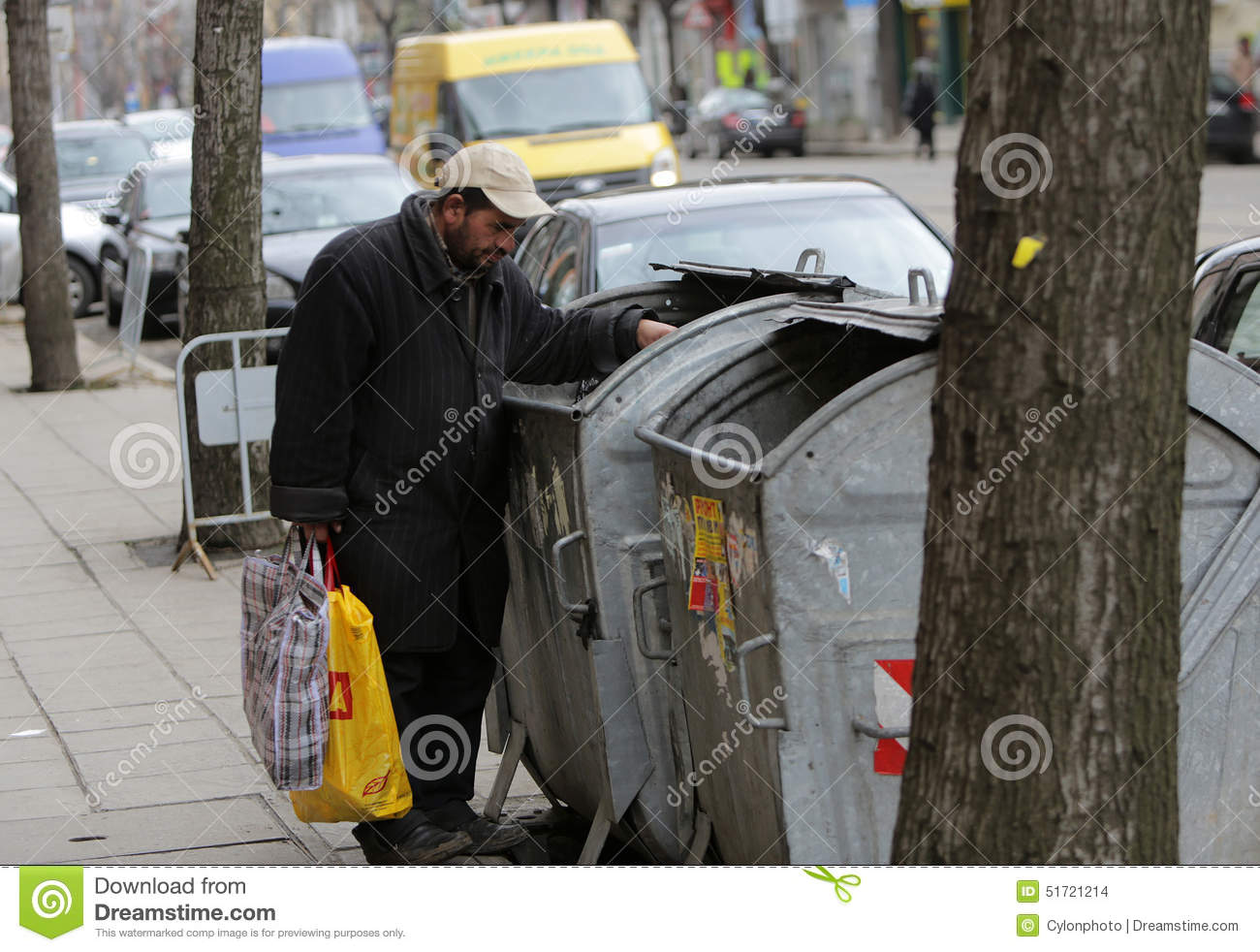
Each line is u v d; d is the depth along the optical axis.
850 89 47.16
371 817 4.28
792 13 43.69
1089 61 2.60
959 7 45.31
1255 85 30.47
